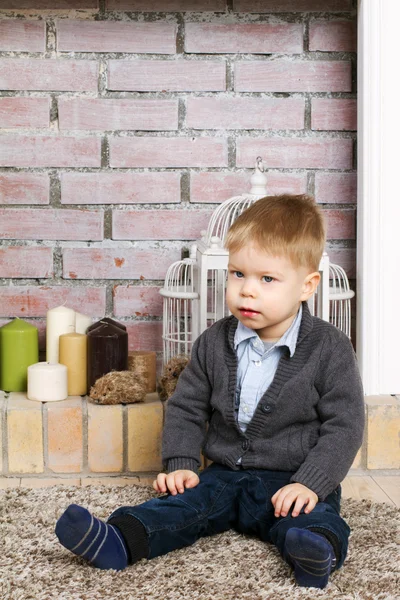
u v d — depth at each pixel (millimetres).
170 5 2289
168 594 1236
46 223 2330
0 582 1268
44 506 1625
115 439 1910
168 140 2326
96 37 2283
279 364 1532
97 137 2314
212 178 2344
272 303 1485
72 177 2318
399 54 2041
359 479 1912
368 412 1932
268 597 1231
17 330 2039
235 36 2307
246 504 1489
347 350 1542
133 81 2303
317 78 2330
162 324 2379
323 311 1946
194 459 1572
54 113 2303
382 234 2061
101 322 2070
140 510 1384
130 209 2342
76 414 1900
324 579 1266
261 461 1527
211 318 2277
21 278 2342
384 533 1513
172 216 2350
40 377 1938
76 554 1308
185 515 1419
